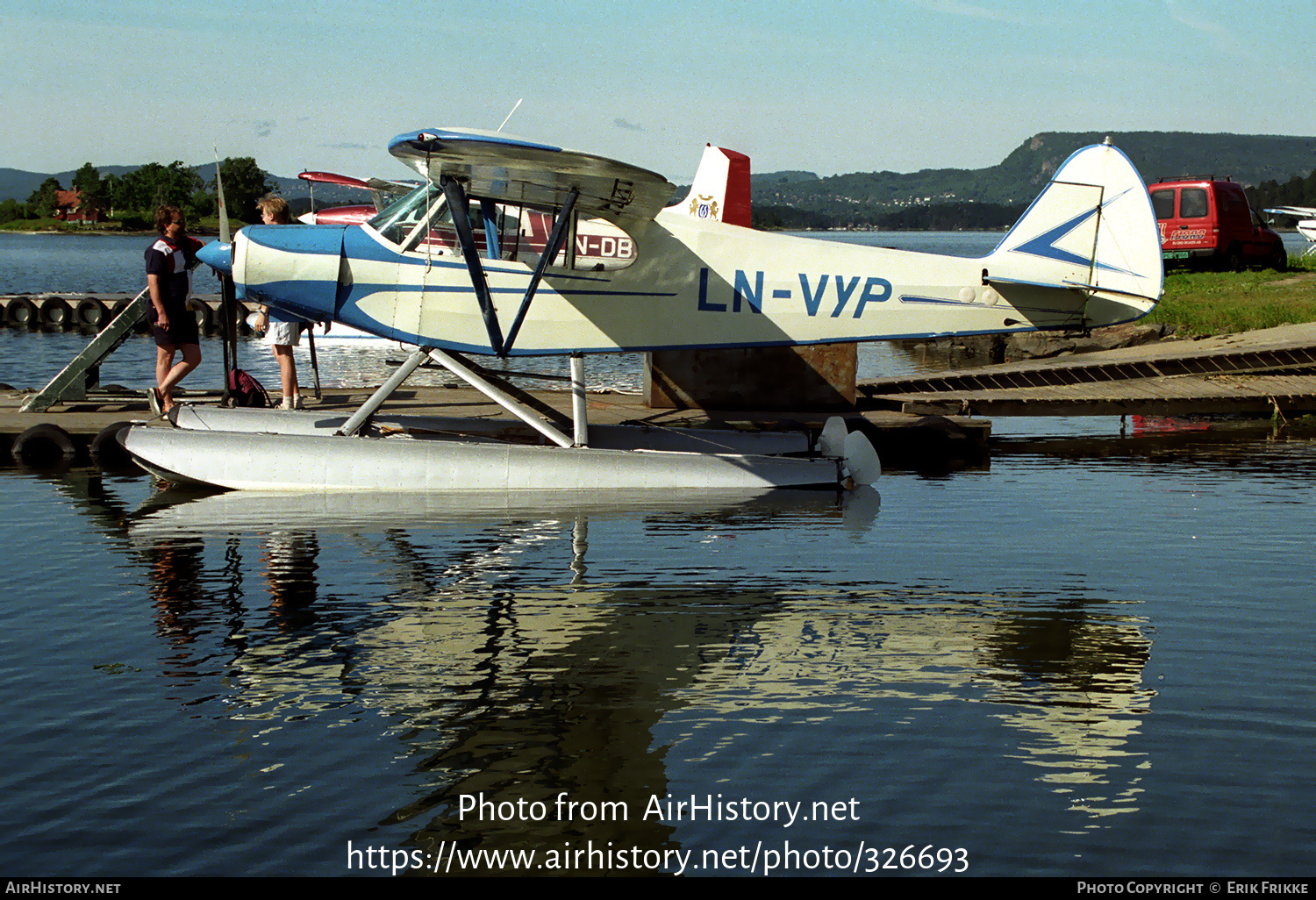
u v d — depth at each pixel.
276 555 5.72
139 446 7.30
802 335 8.03
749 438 8.72
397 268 7.59
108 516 6.56
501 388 8.37
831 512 6.98
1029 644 4.50
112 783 3.27
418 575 5.41
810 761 3.44
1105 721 3.74
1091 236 8.19
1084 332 8.46
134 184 149.75
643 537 6.25
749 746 3.54
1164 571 5.60
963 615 4.88
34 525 6.32
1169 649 4.45
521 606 4.93
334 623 4.67
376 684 4.01
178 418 8.06
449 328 7.69
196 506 6.88
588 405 10.38
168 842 2.97
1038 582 5.40
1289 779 3.33
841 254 8.04
